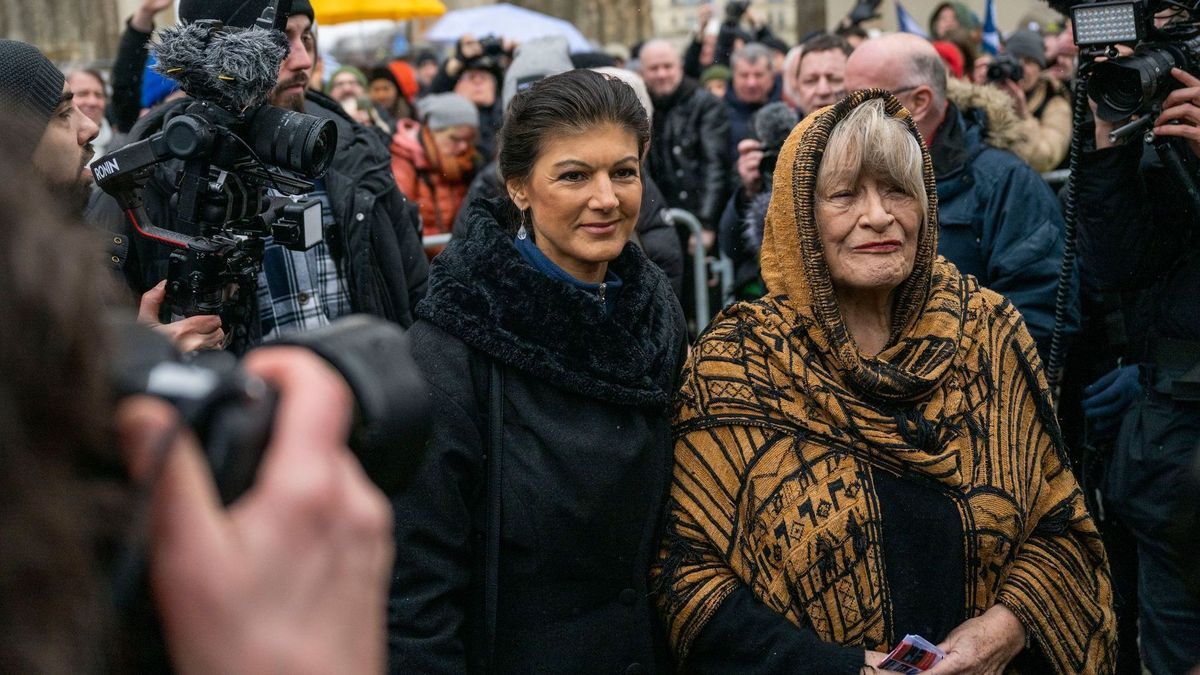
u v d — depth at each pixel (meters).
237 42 2.45
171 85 4.29
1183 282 2.81
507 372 2.15
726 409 2.25
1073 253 2.81
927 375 2.24
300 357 0.77
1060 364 2.89
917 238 2.30
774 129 4.35
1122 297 3.02
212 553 0.68
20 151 0.70
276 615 0.69
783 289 2.33
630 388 2.18
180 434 0.69
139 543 0.67
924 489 2.20
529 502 2.12
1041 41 6.21
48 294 0.65
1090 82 2.68
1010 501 2.22
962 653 2.12
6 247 0.65
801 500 2.18
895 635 2.15
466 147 5.86
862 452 2.20
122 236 2.56
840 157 2.23
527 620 2.15
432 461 2.08
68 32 10.24
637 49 9.80
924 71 3.39
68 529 0.66
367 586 0.72
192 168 2.46
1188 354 2.77
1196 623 2.72
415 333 2.19
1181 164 2.66
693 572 2.23
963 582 2.19
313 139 2.45
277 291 2.92
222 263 2.44
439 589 2.08
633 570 2.22
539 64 4.69
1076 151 2.75
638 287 2.28
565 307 2.16
